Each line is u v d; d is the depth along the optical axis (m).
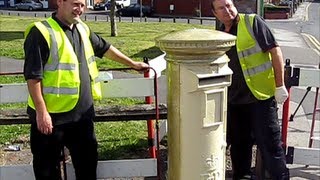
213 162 3.66
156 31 25.98
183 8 47.59
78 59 3.72
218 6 4.08
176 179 3.76
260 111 4.16
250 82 4.14
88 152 3.95
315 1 67.94
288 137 6.21
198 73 3.46
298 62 15.36
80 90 3.74
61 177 4.26
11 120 4.58
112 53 4.15
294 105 8.11
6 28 28.02
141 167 4.53
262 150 4.24
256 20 4.06
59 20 3.63
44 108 3.56
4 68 13.60
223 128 3.67
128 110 4.89
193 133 3.57
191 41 3.34
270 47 4.02
